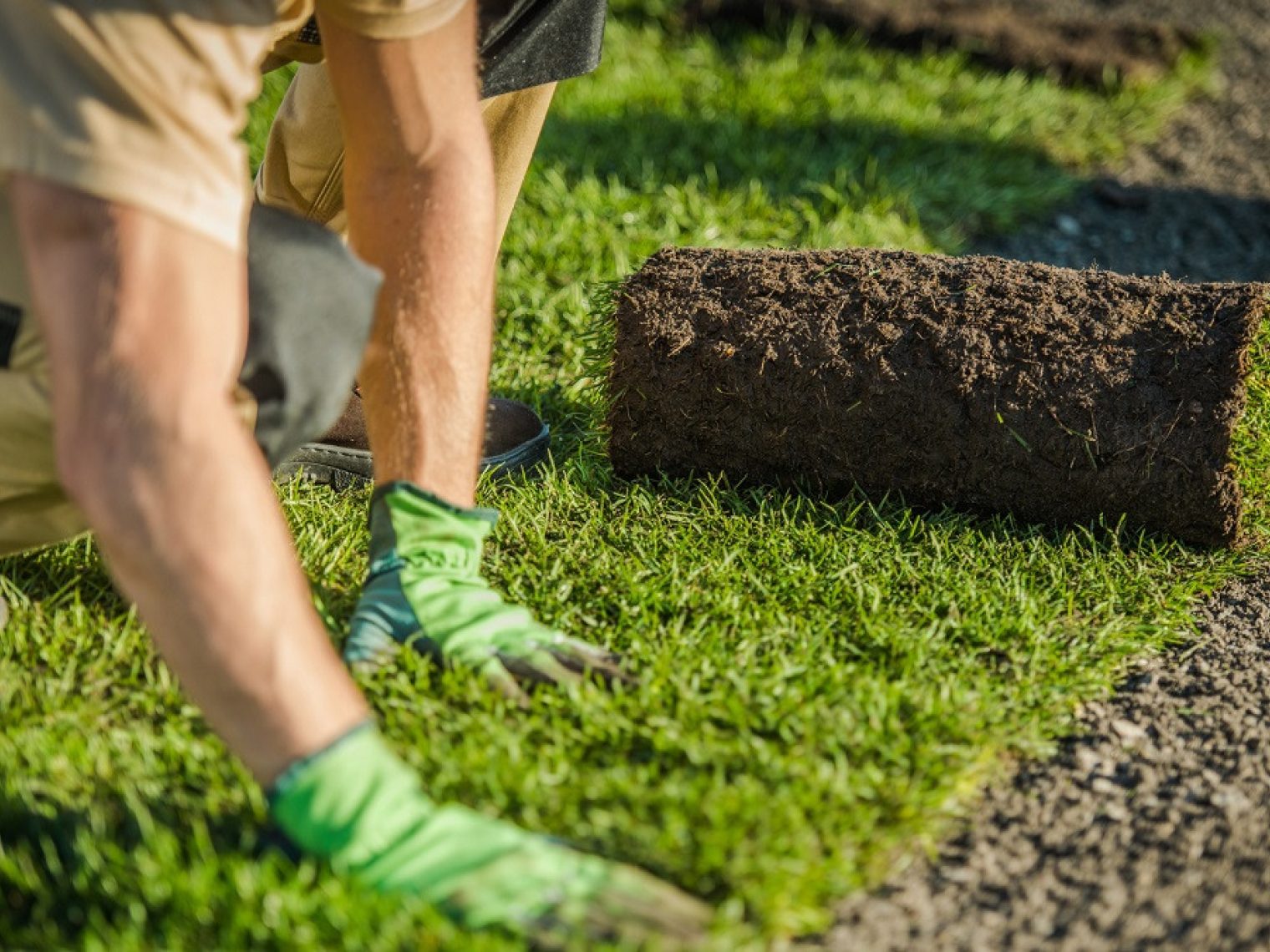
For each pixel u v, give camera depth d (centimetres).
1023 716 203
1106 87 502
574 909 149
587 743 184
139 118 142
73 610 208
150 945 149
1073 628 225
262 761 148
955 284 257
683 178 406
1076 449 243
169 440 138
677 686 196
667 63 500
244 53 150
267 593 143
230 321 147
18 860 160
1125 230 409
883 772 184
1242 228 410
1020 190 416
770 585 230
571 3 232
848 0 537
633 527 249
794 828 168
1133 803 188
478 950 145
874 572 235
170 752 179
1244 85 526
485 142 200
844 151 427
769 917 156
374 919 148
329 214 259
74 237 141
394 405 197
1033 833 182
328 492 254
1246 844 180
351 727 151
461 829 155
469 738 180
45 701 189
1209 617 235
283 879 156
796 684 198
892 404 248
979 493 251
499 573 230
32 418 170
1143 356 244
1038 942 163
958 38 518
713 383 254
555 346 320
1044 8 612
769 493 261
